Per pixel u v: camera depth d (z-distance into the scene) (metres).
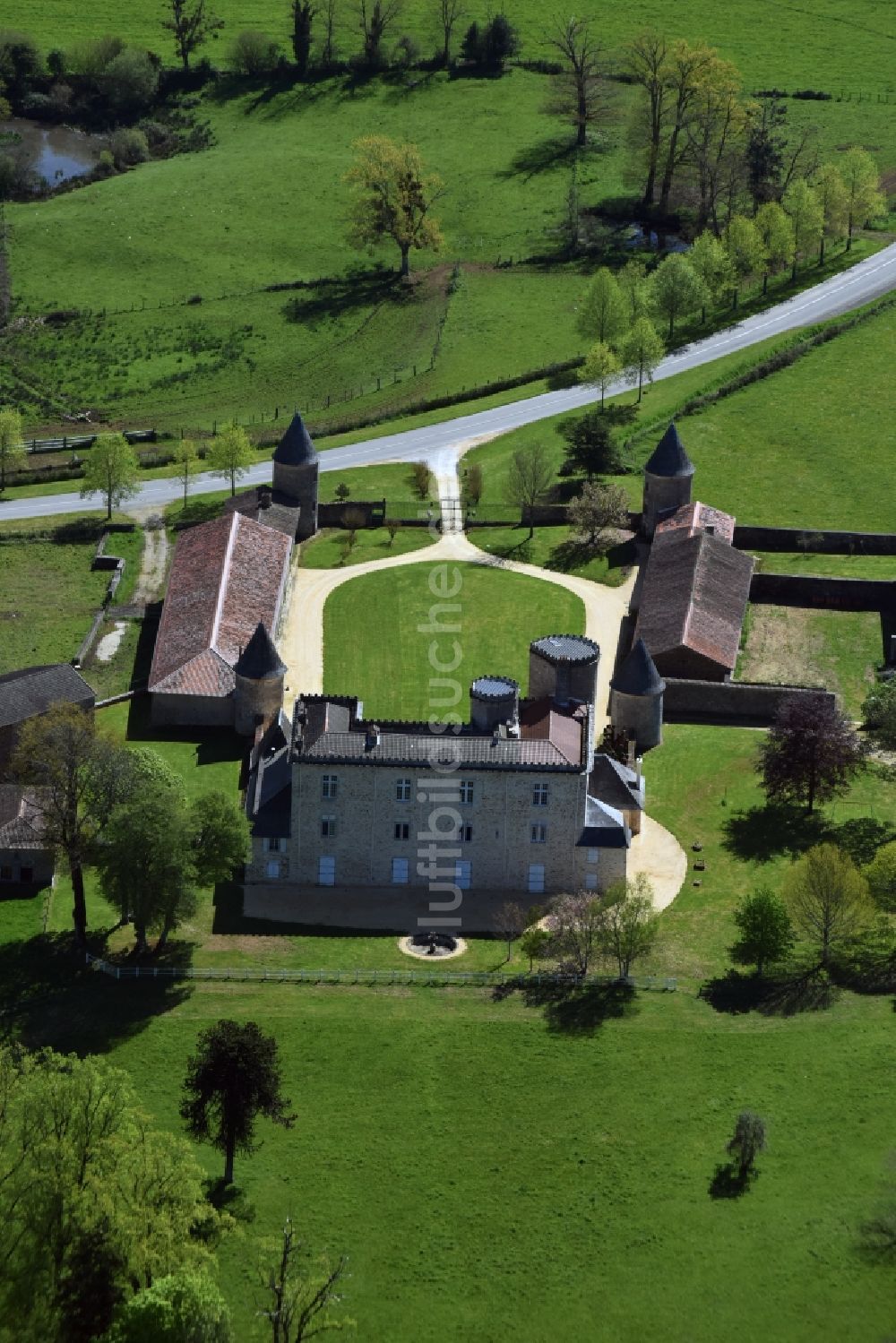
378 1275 110.06
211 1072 116.00
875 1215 112.56
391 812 150.00
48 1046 128.25
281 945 142.88
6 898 150.38
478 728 152.50
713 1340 104.81
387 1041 129.38
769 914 136.62
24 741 150.75
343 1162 118.56
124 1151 109.56
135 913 138.75
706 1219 113.25
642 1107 122.81
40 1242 106.38
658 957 140.75
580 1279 109.44
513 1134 120.88
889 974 137.75
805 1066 126.06
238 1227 108.88
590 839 150.00
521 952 142.12
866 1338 104.56
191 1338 97.31
